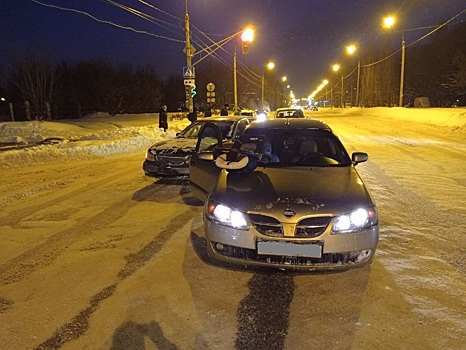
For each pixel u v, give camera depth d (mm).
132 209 6160
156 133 17875
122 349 2756
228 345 2797
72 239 4836
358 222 3516
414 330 2963
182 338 2871
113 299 3404
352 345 2795
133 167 10352
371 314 3170
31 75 33250
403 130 23109
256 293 3504
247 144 4938
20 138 16234
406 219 5586
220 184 4133
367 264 3590
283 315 3164
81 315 3166
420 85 67062
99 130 22875
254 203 3609
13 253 4406
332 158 4977
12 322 3068
